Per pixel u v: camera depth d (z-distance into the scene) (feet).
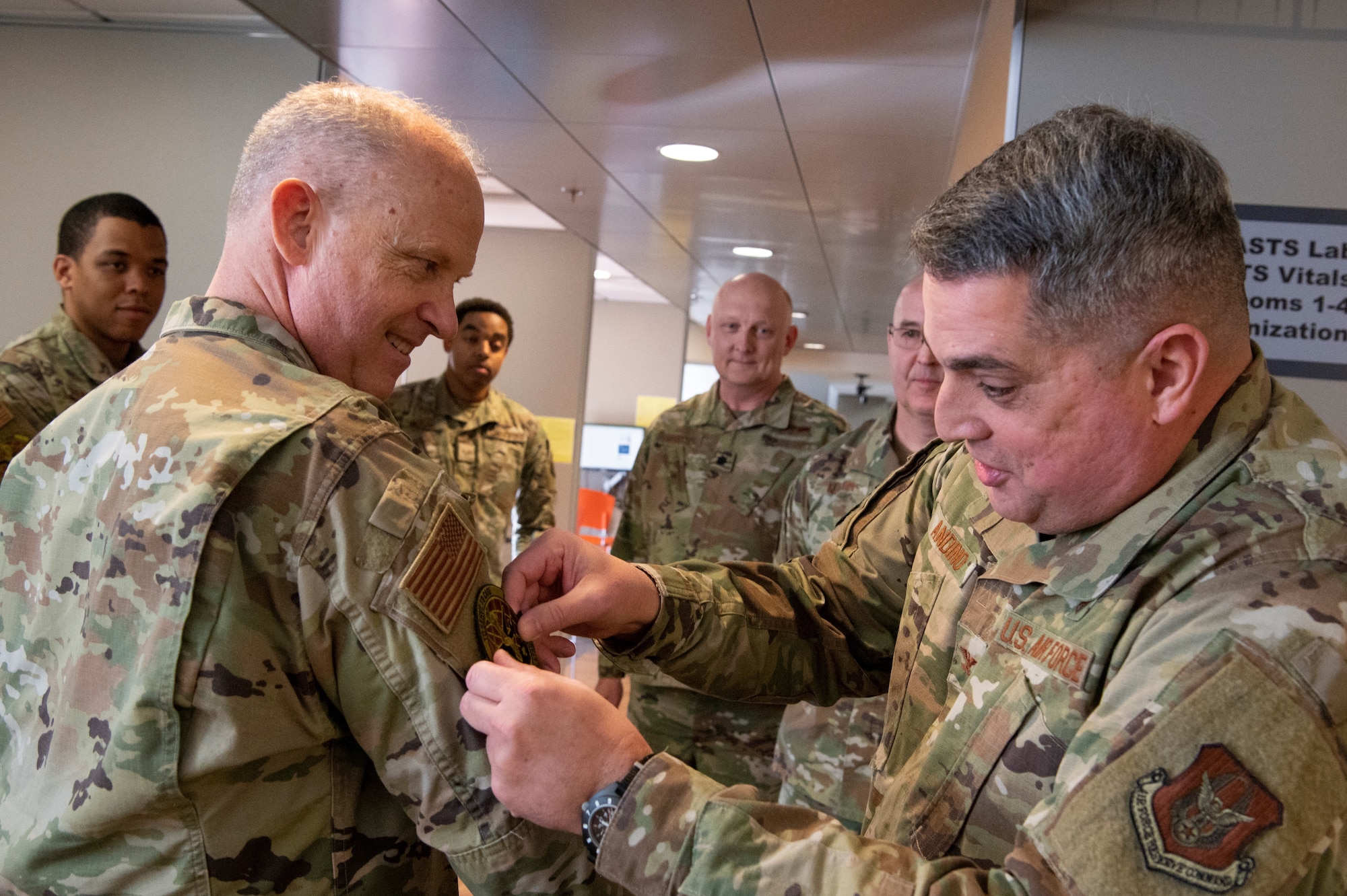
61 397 8.17
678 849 2.75
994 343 2.82
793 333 10.36
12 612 3.35
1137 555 2.97
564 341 20.17
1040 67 5.46
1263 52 5.30
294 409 3.09
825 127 10.41
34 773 3.12
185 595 2.83
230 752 2.86
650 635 4.02
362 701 3.05
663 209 15.23
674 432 10.33
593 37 8.32
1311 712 2.45
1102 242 2.67
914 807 3.44
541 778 2.89
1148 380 2.80
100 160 11.34
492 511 14.11
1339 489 2.80
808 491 8.33
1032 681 3.15
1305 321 5.34
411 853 3.35
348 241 3.30
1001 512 3.22
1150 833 2.41
